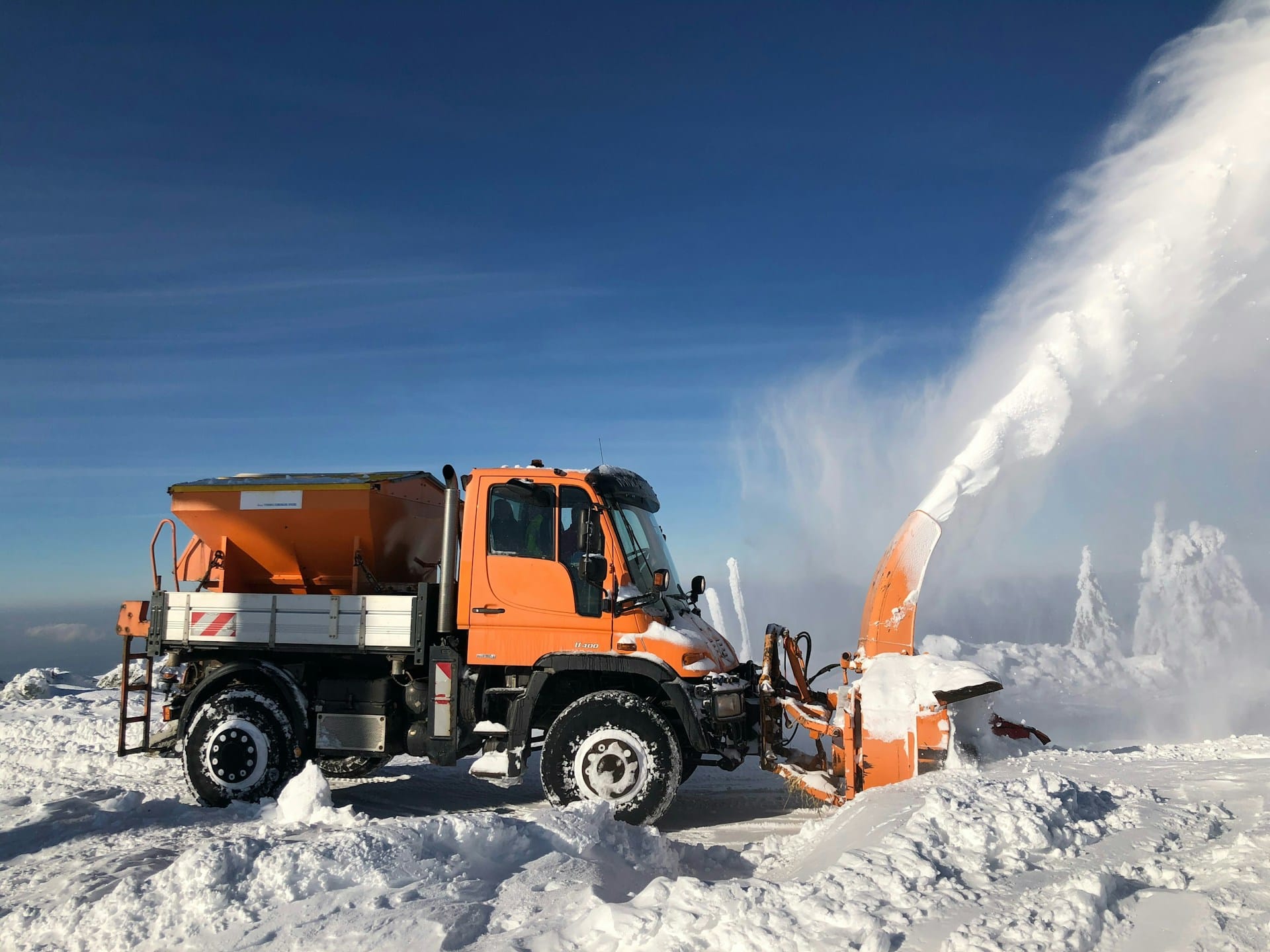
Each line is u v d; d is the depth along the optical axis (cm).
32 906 418
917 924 319
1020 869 373
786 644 700
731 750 659
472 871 442
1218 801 455
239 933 368
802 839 546
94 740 951
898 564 680
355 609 705
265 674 719
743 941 318
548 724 691
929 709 607
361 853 429
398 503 775
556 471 676
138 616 741
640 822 616
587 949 340
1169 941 288
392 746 718
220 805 687
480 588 671
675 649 645
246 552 776
